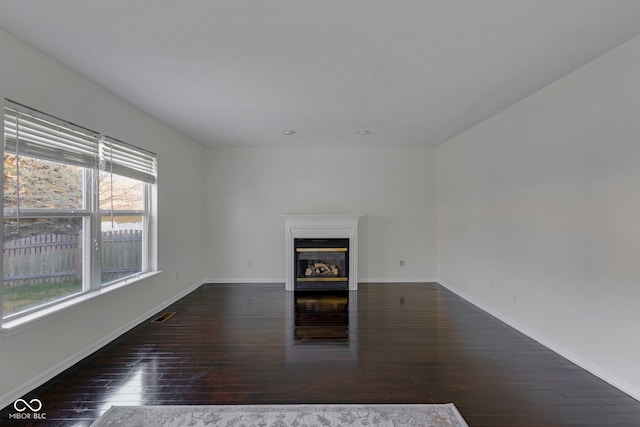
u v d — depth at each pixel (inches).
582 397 88.0
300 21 78.6
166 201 170.2
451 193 204.4
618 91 91.3
